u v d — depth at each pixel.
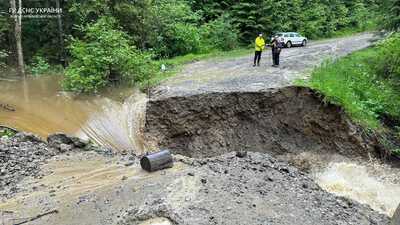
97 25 18.77
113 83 18.42
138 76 18.84
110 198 7.53
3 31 25.62
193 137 15.86
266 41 34.59
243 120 16.42
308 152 16.05
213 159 9.86
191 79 19.14
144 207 6.93
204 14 34.44
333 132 15.88
